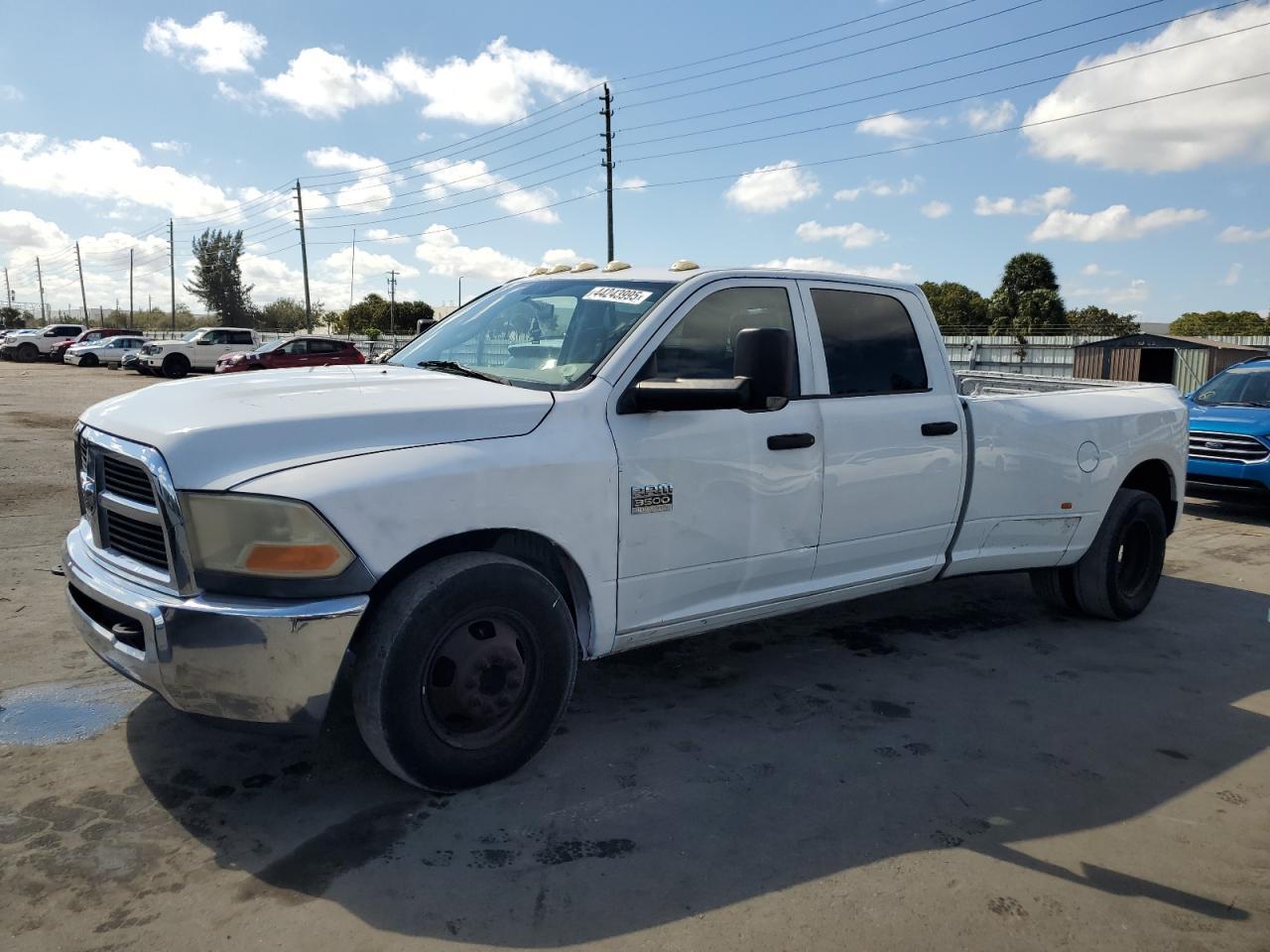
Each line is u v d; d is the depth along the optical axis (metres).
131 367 34.56
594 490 3.22
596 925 2.42
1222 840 2.95
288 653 2.63
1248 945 2.42
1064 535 4.92
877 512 4.11
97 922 2.38
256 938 2.33
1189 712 4.01
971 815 3.05
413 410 2.97
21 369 36.19
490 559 2.98
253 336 33.19
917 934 2.42
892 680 4.29
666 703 3.94
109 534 3.06
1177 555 7.20
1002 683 4.29
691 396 3.19
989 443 4.52
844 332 4.11
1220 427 8.88
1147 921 2.51
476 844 2.78
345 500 2.69
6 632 4.57
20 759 3.26
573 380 3.39
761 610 3.87
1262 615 5.54
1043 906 2.56
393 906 2.47
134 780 3.12
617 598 3.37
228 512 2.63
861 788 3.21
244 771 3.21
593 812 2.99
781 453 3.74
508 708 3.11
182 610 2.63
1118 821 3.05
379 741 2.86
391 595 2.84
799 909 2.51
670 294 3.60
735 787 3.19
